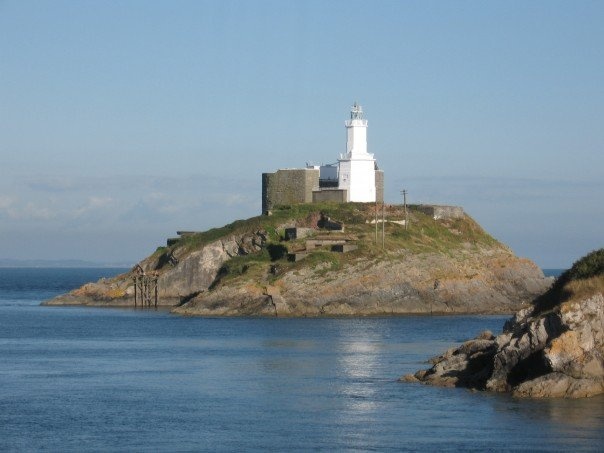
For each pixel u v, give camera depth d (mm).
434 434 63000
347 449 59938
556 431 62875
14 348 117500
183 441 62438
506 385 75688
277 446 60906
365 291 171750
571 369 72188
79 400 76875
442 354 100562
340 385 83188
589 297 74000
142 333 137125
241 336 130625
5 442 62625
